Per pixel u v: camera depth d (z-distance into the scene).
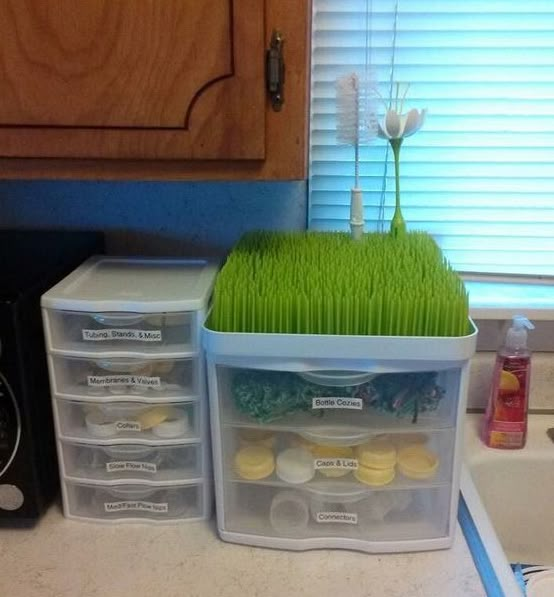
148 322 0.73
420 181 1.04
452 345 0.64
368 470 0.73
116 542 0.76
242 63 0.62
